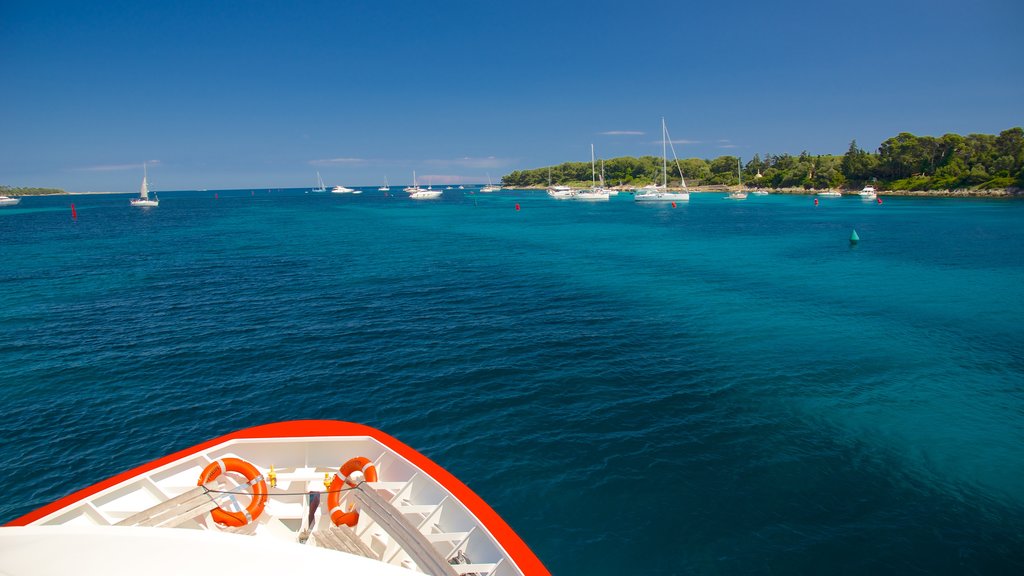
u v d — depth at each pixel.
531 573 7.81
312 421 11.52
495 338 26.67
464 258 53.72
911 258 52.53
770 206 139.12
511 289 38.44
